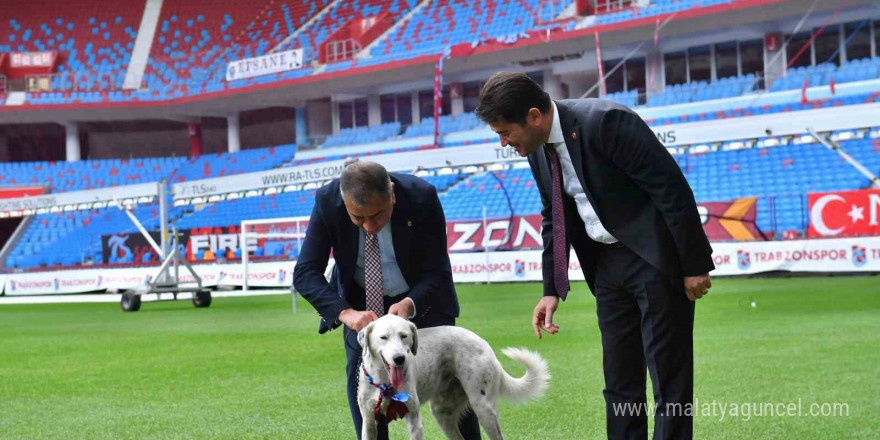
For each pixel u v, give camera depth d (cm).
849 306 1229
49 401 721
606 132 372
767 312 1192
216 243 2705
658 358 384
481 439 512
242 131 4347
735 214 1984
